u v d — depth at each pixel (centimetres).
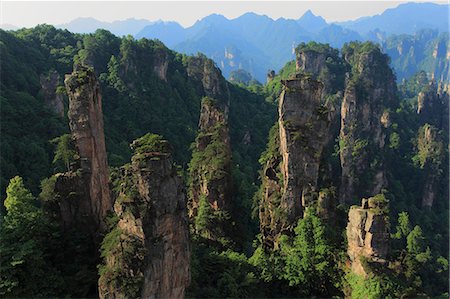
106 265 3988
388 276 4678
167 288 3941
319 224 5509
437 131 15150
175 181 3938
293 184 5928
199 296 4916
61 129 10444
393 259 4872
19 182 4906
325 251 5381
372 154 13112
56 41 16850
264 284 5547
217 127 7744
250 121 17338
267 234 6331
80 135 4975
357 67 18512
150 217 3800
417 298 4588
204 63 17688
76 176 5003
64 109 12194
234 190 7831
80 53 15125
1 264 4250
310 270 5406
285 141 5900
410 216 12425
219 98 16725
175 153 13350
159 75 15850
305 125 5941
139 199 3819
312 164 5875
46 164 9188
